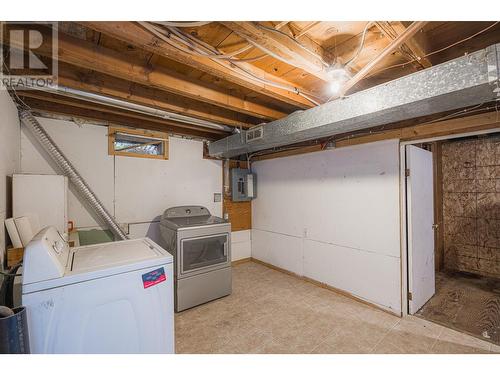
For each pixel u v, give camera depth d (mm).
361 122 1931
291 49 1397
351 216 2895
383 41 1458
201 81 1964
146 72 1657
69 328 1161
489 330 2217
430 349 1948
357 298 2830
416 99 1495
